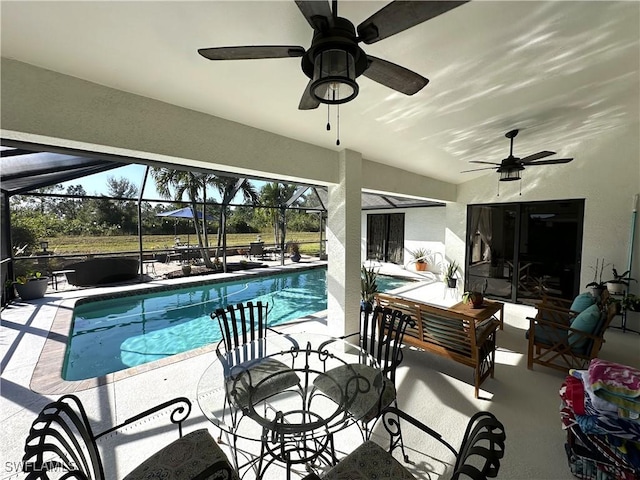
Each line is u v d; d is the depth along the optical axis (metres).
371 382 2.14
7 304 5.56
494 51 2.05
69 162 5.37
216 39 1.70
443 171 5.54
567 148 5.22
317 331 4.43
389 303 3.55
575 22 1.81
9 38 1.58
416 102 2.71
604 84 2.71
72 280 6.94
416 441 2.27
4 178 4.96
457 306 3.96
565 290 5.40
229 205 9.15
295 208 11.05
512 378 3.16
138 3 1.41
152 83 2.11
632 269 4.63
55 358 3.35
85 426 1.49
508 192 6.04
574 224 5.27
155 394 2.74
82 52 1.74
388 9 1.09
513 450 2.15
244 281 8.70
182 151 2.47
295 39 1.76
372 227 10.77
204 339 5.03
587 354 3.01
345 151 3.77
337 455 2.14
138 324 5.64
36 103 1.83
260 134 3.02
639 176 4.56
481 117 3.20
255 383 2.13
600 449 1.80
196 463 1.47
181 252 9.89
